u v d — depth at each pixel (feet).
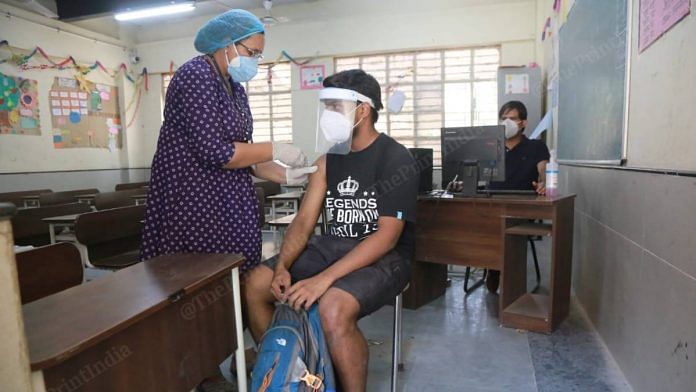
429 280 8.85
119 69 21.88
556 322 7.26
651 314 4.63
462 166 8.25
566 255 7.51
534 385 5.51
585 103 8.13
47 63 18.39
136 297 2.83
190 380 3.23
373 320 7.85
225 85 4.77
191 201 4.49
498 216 7.60
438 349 6.62
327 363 3.78
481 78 18.48
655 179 4.55
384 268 4.49
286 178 5.09
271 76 21.13
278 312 4.00
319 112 4.91
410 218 4.63
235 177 4.75
